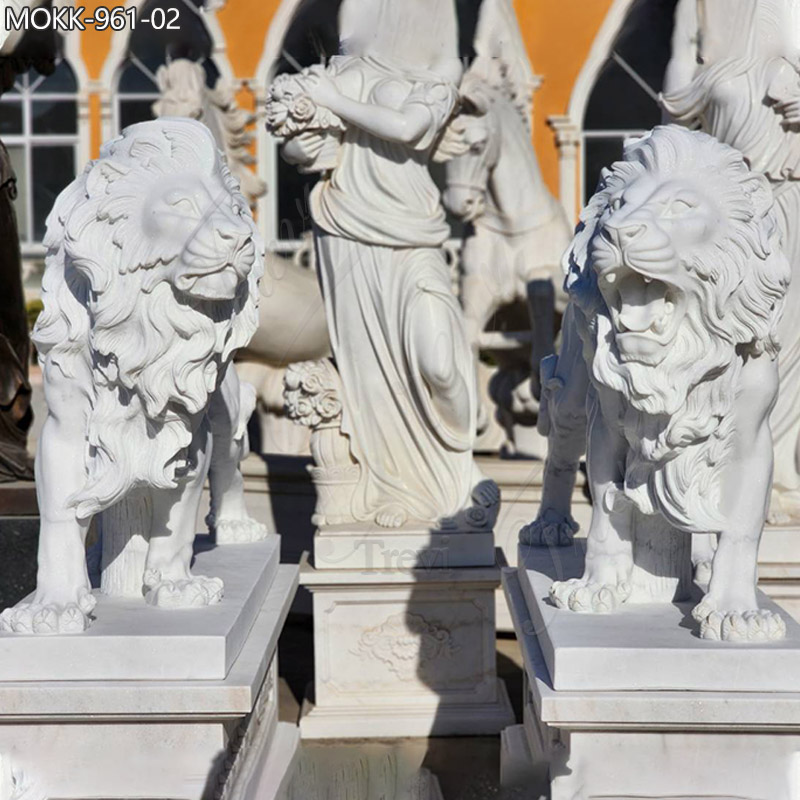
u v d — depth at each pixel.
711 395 3.91
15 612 4.05
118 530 4.57
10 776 3.94
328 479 6.64
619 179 4.00
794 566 6.28
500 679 6.67
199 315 3.94
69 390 4.13
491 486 6.54
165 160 3.97
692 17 6.30
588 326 4.02
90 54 15.21
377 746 6.09
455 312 6.54
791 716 3.75
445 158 6.66
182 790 3.96
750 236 3.81
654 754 3.86
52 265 4.09
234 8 14.65
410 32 6.54
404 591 6.41
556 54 12.38
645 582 4.43
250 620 4.60
